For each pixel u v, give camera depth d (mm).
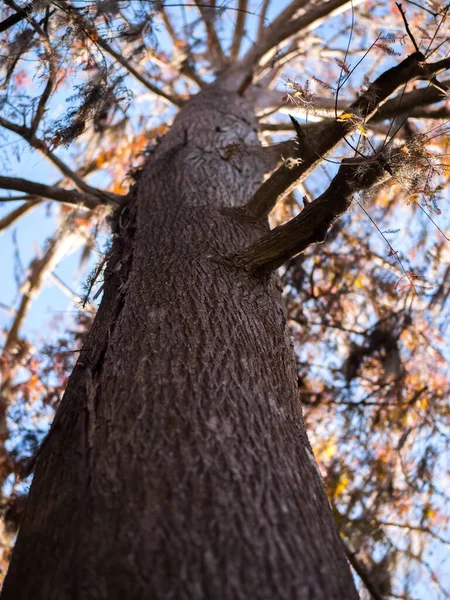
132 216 3781
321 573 1698
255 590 1587
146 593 1577
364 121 2770
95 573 1656
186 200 3652
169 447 1980
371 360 5828
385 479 5488
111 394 2275
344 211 2818
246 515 1776
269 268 3004
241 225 3467
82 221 5770
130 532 1728
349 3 5969
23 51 3703
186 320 2578
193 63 6855
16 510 5023
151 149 5090
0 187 4602
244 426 2113
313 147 3248
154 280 2881
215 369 2344
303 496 1963
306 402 5820
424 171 2602
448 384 6023
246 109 5742
